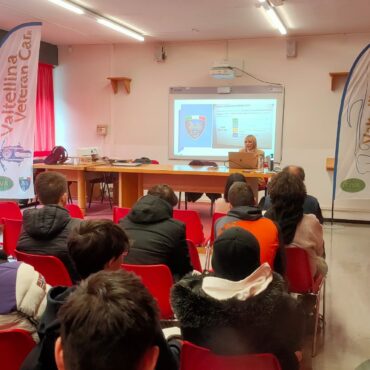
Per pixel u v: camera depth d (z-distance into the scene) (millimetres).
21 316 1519
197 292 1284
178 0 5035
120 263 1578
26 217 2334
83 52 7980
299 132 7051
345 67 6699
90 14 5594
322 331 3041
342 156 5617
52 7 5457
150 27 6449
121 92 7891
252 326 1245
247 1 5008
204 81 7441
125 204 5730
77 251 1491
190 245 2826
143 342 655
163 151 7820
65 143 8305
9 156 4734
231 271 1415
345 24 6066
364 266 4539
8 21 6199
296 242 2557
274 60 7027
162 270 2143
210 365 1257
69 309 673
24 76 4625
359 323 3195
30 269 1584
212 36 7004
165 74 7621
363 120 5477
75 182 6484
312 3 5059
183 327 1312
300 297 2684
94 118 8086
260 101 7176
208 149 7590
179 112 7633
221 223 2402
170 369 1069
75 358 645
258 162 5531
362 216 6828
